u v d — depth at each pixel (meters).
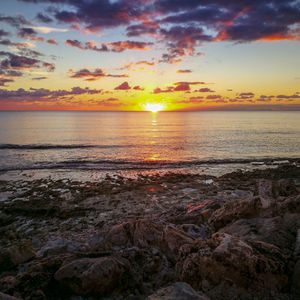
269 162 29.36
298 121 151.12
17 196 16.11
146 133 71.12
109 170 25.25
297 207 6.05
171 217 9.76
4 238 9.48
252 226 5.67
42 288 4.08
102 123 128.25
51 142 48.25
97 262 4.31
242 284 3.54
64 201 14.87
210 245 4.34
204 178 21.31
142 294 4.19
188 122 141.75
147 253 5.45
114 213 12.73
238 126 103.56
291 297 3.32
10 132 70.38
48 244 7.26
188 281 3.94
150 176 22.50
